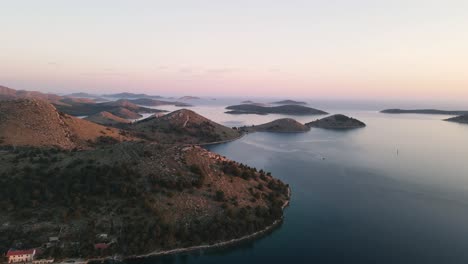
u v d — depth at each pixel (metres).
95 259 123.25
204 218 146.25
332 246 138.25
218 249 135.25
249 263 126.06
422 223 160.50
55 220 134.12
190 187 159.62
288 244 140.12
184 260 127.50
